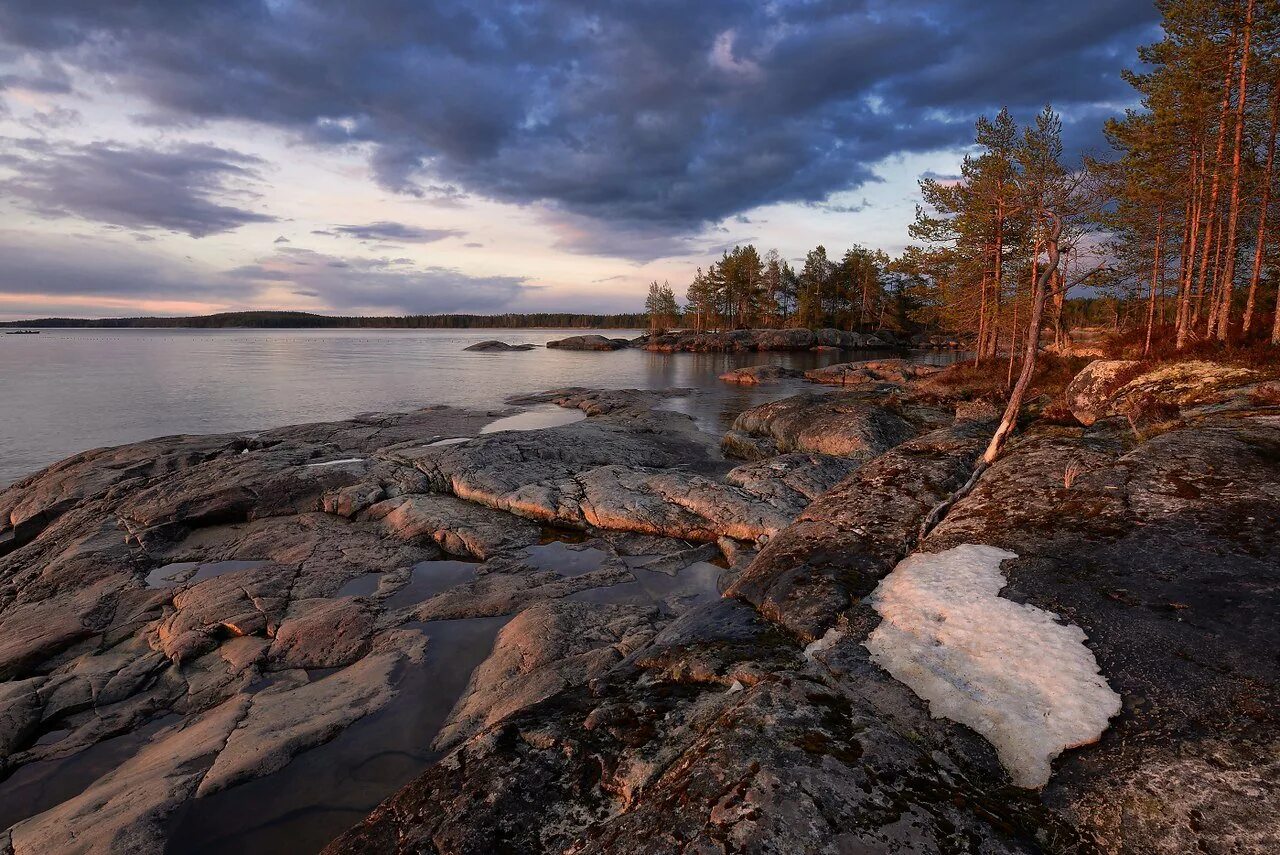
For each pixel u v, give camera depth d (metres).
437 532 14.25
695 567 13.01
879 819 3.81
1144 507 8.06
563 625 9.94
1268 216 26.94
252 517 15.68
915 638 6.40
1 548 15.37
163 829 6.20
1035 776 4.48
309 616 10.57
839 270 96.94
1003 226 35.94
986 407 23.56
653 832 3.92
